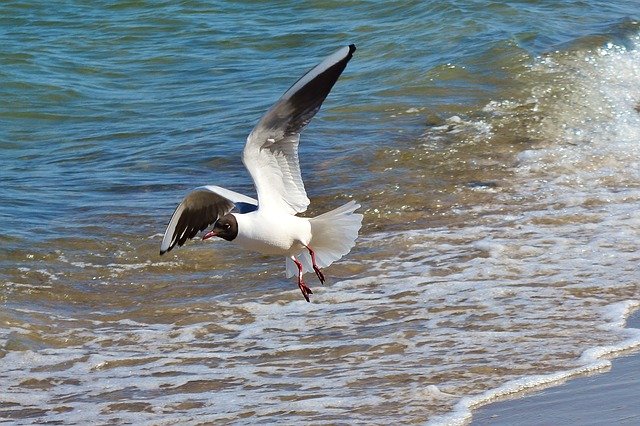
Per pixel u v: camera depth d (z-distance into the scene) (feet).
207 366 36.19
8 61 81.66
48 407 33.32
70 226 50.78
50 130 69.51
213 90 75.51
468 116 65.31
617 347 35.70
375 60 77.87
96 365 36.78
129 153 63.46
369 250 47.19
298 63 80.18
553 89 69.10
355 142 61.26
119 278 45.65
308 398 32.73
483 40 77.71
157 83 78.28
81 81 78.69
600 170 57.06
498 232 48.75
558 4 88.43
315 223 32.12
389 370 34.71
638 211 51.01
